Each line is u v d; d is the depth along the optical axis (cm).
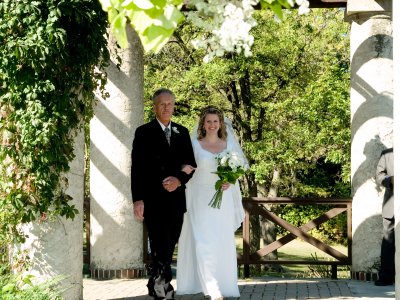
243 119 1653
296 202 842
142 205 603
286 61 1570
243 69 1481
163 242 599
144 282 802
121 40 167
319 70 1645
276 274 1277
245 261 849
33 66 516
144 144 608
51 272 564
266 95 1661
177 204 605
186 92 1609
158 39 165
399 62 318
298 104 1510
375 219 786
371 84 789
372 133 788
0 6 514
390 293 693
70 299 577
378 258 784
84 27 544
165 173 603
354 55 809
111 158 841
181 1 178
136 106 854
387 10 780
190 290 668
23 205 541
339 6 800
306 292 707
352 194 817
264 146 1523
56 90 536
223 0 207
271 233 1728
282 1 201
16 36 522
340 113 1465
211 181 642
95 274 840
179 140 616
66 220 575
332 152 1519
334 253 841
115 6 170
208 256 630
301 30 1599
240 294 698
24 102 530
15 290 488
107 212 839
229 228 652
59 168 547
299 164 1725
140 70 861
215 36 205
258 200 849
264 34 1530
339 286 747
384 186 735
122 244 839
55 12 512
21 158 537
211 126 644
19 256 564
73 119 555
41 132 526
